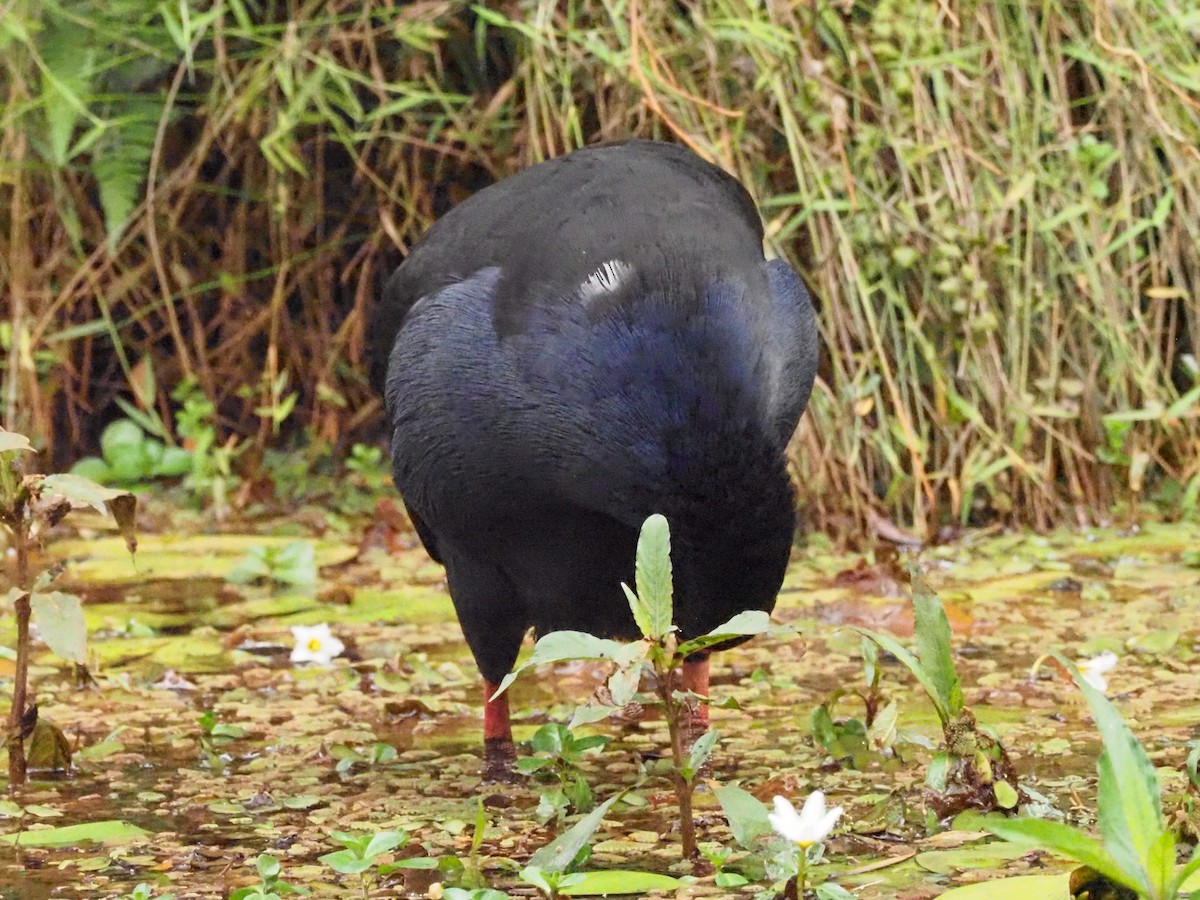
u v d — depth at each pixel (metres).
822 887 5.27
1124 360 12.41
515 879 5.77
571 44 12.57
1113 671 8.34
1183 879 4.59
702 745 5.85
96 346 14.27
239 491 13.35
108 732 7.88
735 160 12.27
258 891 5.47
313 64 13.45
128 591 10.72
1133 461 12.05
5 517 7.00
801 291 7.66
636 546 6.46
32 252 13.67
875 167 12.46
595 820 5.53
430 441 6.97
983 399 12.41
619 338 6.28
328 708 8.22
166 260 13.99
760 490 5.89
